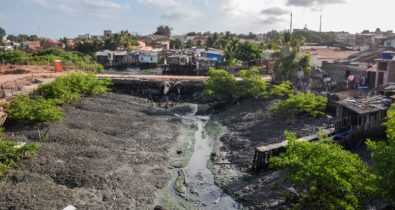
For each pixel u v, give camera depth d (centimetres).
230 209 2744
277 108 4912
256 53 10462
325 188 2195
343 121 3847
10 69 7788
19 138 3672
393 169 1944
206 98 6719
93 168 3150
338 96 4934
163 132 4697
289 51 6706
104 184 2923
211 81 6288
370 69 5900
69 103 5372
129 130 4538
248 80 6097
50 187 2697
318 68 6950
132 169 3341
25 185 2670
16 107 4178
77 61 10562
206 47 15488
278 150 3394
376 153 2119
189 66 9644
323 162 2189
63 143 3716
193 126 5194
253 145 4041
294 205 2475
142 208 2683
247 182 3155
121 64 12781
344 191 2147
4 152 2981
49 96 5141
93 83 6247
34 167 3022
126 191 2889
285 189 2828
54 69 8262
